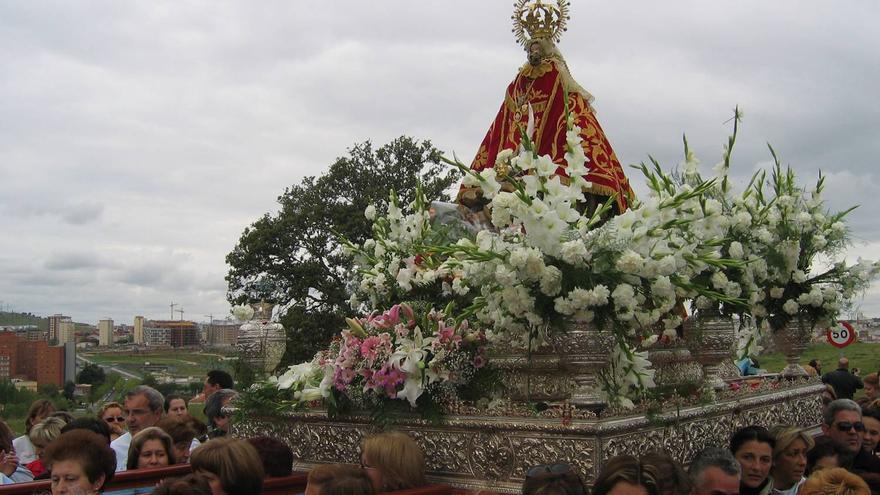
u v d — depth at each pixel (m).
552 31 9.82
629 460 5.21
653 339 7.59
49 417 9.52
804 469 7.92
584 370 6.64
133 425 9.68
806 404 10.17
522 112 9.48
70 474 5.75
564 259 6.42
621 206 8.94
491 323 7.59
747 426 7.88
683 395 7.84
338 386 7.54
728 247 8.80
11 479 8.75
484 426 6.82
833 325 10.26
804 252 9.66
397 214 8.74
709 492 6.55
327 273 35.38
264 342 8.72
